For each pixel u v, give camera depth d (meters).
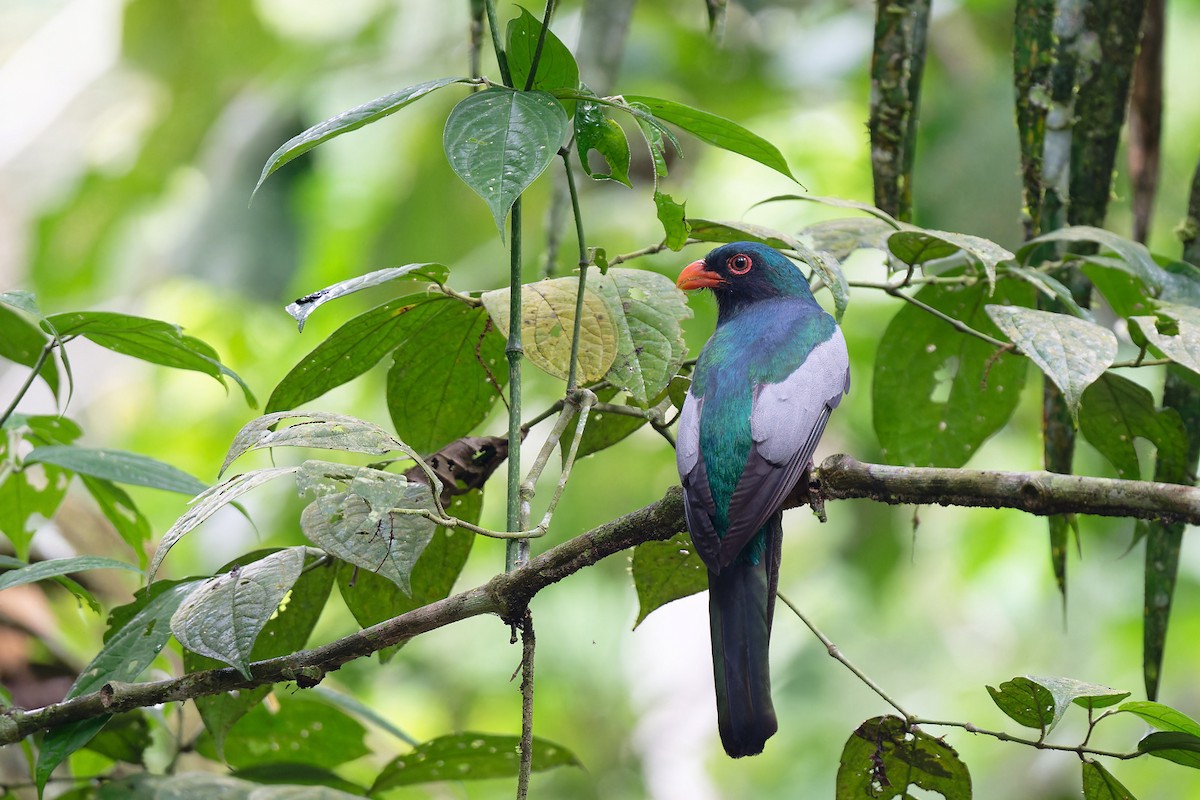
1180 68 19.16
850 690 18.41
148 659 6.54
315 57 18.39
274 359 18.81
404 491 5.64
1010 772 17.20
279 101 18.11
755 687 7.16
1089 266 8.30
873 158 8.21
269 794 7.29
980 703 17.98
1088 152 8.34
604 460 17.27
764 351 8.38
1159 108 9.12
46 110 19.03
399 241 17.33
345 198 19.09
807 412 8.06
